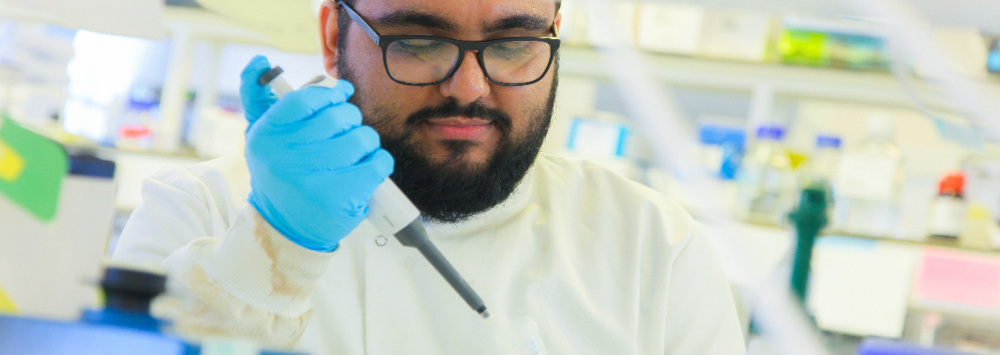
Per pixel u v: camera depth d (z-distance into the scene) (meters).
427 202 1.08
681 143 2.35
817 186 2.01
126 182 2.43
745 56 2.33
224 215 1.21
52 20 0.69
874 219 2.36
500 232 1.17
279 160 0.81
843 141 2.55
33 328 0.47
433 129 1.03
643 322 1.19
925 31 0.59
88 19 0.68
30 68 2.24
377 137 0.83
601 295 1.18
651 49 2.35
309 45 0.87
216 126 2.47
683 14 2.32
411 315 1.11
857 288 2.34
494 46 1.00
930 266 2.34
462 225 1.16
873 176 2.31
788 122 2.60
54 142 0.54
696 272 1.24
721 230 2.07
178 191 1.19
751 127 2.46
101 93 2.42
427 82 1.00
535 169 1.30
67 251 0.52
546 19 1.02
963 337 2.35
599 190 1.28
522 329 0.83
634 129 2.42
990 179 2.28
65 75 2.34
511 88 1.02
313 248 0.85
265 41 0.96
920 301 2.37
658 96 2.39
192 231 1.16
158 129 2.48
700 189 2.29
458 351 1.11
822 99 2.55
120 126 2.47
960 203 2.32
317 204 0.81
